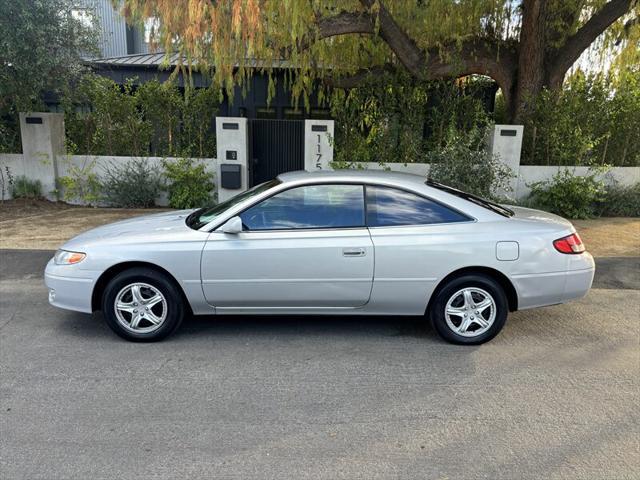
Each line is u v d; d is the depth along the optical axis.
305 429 3.27
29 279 6.46
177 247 4.45
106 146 11.73
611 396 3.73
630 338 4.84
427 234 4.47
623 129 11.22
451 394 3.74
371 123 11.22
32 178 11.27
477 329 4.60
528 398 3.69
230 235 4.49
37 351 4.42
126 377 3.95
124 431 3.22
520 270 4.48
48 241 7.96
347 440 3.15
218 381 3.90
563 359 4.36
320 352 4.46
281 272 4.46
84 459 2.94
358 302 4.56
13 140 11.59
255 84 14.81
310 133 10.60
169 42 8.23
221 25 7.93
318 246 4.43
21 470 2.84
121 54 17.03
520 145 10.51
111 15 16.73
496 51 11.09
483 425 3.33
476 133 9.91
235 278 4.48
